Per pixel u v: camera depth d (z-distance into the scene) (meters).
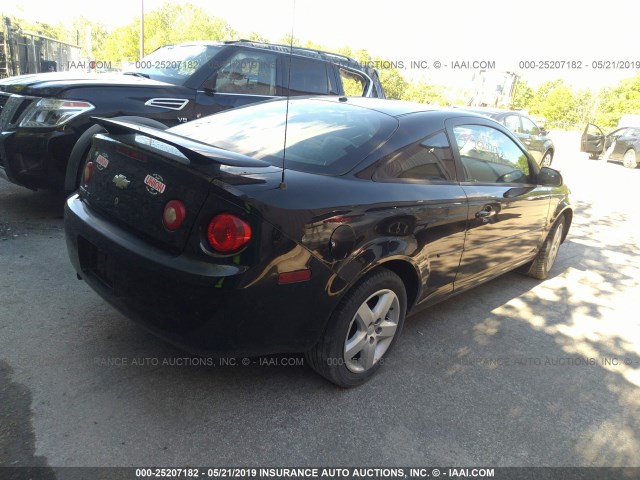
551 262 5.15
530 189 4.24
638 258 6.32
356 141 2.94
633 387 3.32
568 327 4.13
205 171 2.27
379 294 2.90
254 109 3.54
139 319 2.48
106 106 4.76
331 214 2.47
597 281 5.32
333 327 2.66
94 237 2.62
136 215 2.52
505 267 4.24
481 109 13.00
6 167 4.62
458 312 4.18
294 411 2.67
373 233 2.67
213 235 2.24
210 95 5.53
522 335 3.89
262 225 2.24
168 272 2.29
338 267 2.51
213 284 2.21
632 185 12.88
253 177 2.36
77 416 2.44
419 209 2.95
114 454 2.26
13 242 4.29
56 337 3.04
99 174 2.82
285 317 2.41
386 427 2.65
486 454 2.55
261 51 6.05
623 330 4.18
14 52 15.48
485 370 3.32
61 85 4.64
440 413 2.82
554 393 3.15
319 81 6.68
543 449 2.63
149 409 2.55
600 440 2.76
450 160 3.38
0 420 2.35
